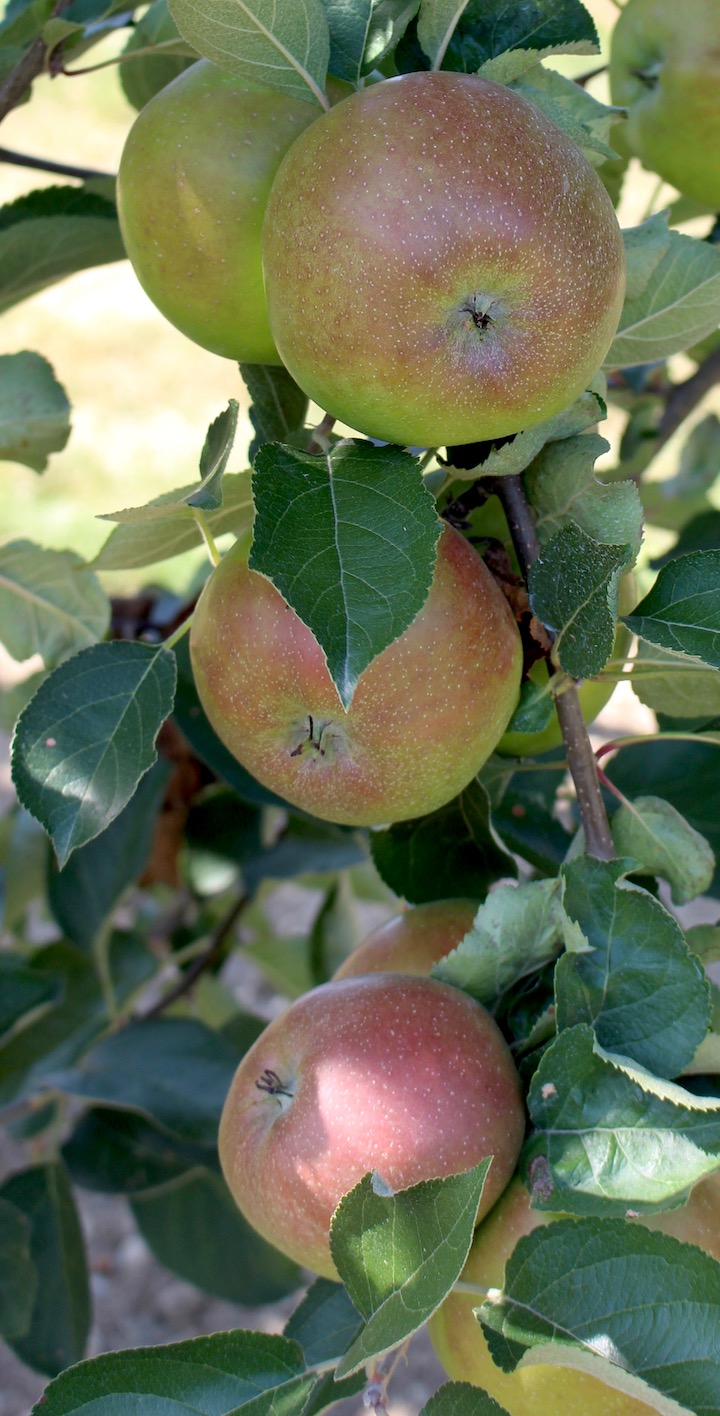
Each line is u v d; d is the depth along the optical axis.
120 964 1.02
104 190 0.86
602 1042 0.70
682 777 0.85
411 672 0.68
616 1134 0.68
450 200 0.63
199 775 1.14
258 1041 0.73
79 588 0.87
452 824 0.77
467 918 0.76
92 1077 0.94
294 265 0.65
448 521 0.72
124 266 4.04
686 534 0.98
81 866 1.00
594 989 0.70
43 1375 0.99
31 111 4.20
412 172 0.64
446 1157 0.68
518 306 0.64
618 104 0.85
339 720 0.69
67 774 0.70
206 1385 0.67
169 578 2.22
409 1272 0.64
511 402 0.65
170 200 0.70
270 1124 0.70
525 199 0.64
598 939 0.70
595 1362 0.64
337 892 1.07
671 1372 0.65
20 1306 0.97
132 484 2.88
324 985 0.73
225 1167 0.72
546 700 0.72
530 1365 0.67
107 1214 1.82
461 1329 0.69
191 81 0.70
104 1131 1.00
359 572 0.64
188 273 0.70
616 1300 0.66
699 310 0.73
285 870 1.01
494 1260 0.69
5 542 0.86
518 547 0.70
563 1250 0.67
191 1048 0.95
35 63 0.80
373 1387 0.66
